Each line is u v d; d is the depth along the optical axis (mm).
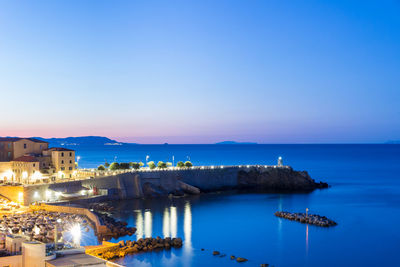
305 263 73125
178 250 79250
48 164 148750
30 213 97500
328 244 85750
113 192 139375
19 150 148250
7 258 34281
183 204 135875
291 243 86125
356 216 115750
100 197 130750
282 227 100750
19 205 107688
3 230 74938
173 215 115375
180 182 163250
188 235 91562
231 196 157500
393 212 122000
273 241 87688
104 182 138625
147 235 90500
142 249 77875
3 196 114812
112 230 88438
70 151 150250
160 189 157000
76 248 38625
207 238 89125
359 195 159250
